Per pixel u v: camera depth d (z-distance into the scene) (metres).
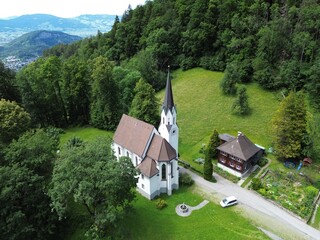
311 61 76.94
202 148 63.56
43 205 39.78
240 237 40.44
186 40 105.56
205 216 44.47
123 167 37.22
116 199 37.56
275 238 40.22
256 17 91.25
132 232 41.34
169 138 50.25
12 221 36.16
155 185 48.22
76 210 46.03
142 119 68.44
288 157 57.50
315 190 49.12
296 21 83.69
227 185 52.25
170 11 110.81
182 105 84.62
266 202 47.56
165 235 40.97
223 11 98.50
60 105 83.06
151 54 99.19
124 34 116.31
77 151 38.47
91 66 86.25
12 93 71.38
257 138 66.62
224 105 80.88
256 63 83.81
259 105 77.88
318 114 63.97
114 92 77.12
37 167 42.84
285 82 77.94
